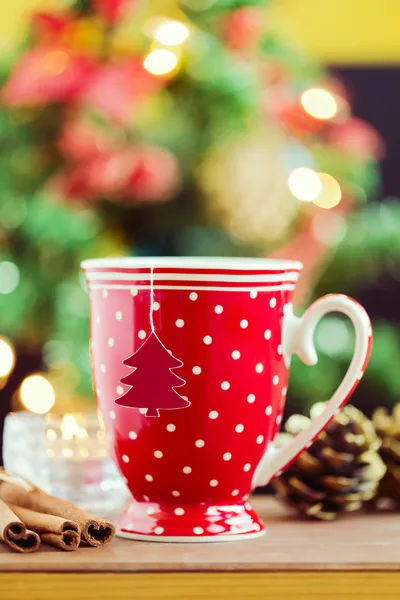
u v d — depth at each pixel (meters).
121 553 0.56
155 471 0.60
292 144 1.34
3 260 1.30
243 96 1.23
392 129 1.90
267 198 1.29
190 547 0.58
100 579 0.53
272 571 0.53
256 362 0.59
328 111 1.29
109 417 0.60
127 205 1.34
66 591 0.53
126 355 0.59
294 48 1.37
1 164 1.31
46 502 0.59
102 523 0.58
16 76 1.23
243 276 0.59
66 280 1.27
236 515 0.60
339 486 0.64
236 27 1.26
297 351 0.61
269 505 0.69
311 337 0.61
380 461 0.65
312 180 1.25
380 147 1.60
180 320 0.58
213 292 0.58
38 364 1.61
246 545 0.58
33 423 0.68
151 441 0.59
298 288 1.31
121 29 1.24
